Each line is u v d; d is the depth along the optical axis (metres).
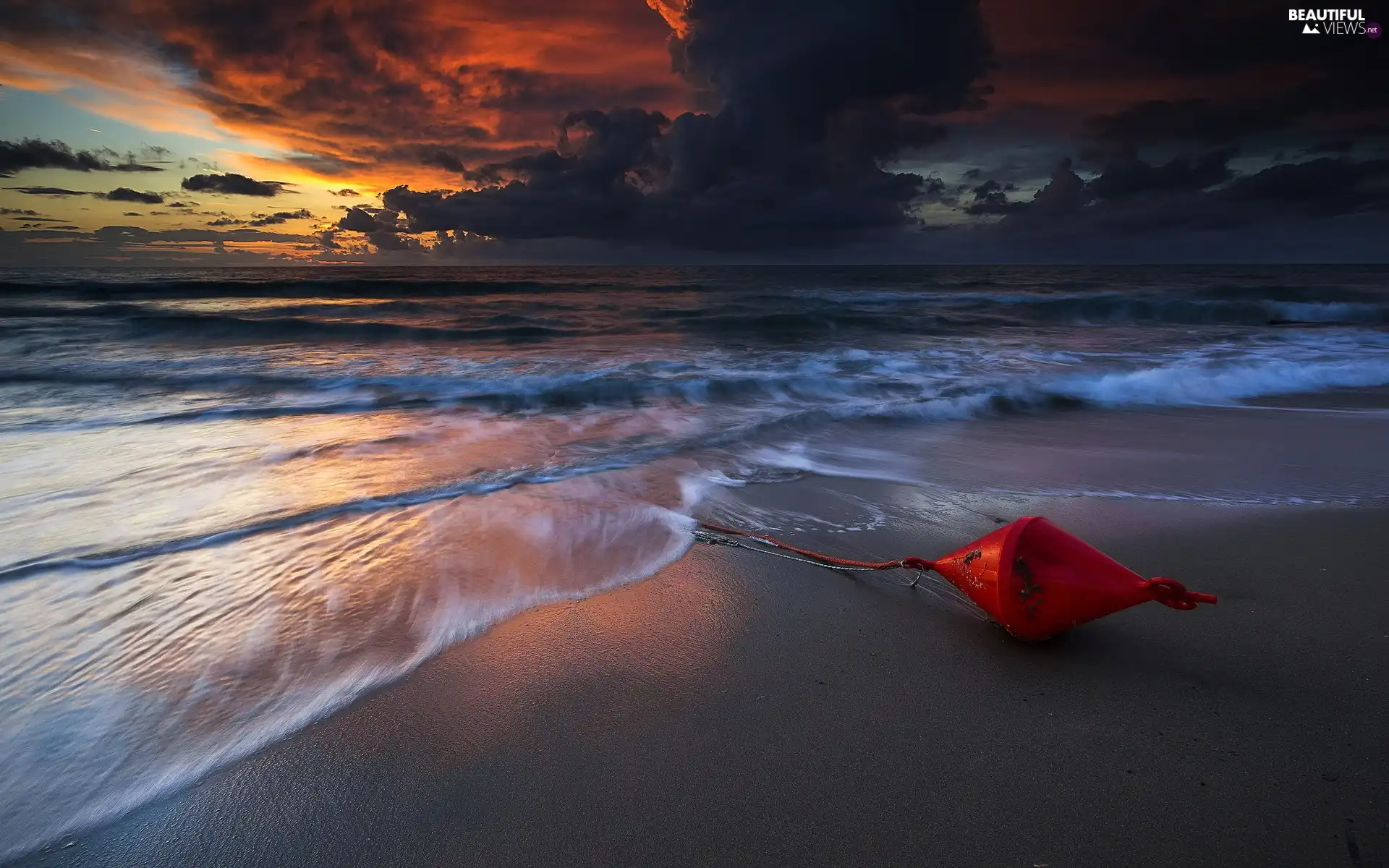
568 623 3.18
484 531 4.22
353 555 3.85
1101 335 16.84
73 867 1.89
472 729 2.45
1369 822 1.96
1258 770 2.18
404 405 8.63
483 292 34.62
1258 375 9.77
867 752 2.31
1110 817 2.01
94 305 23.56
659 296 32.22
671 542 4.09
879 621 3.21
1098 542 4.09
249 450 6.26
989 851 1.91
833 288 39.03
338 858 1.92
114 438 6.75
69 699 2.59
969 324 19.83
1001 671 2.78
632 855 1.92
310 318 20.56
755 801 2.11
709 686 2.71
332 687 2.68
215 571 3.65
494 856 1.92
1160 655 2.85
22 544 4.00
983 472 5.61
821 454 6.18
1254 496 4.95
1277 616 3.15
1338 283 39.59
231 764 2.27
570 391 9.21
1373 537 4.12
